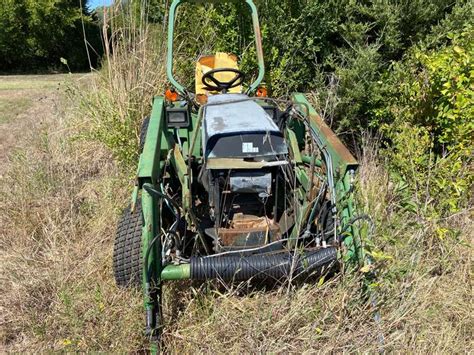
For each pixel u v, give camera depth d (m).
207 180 3.10
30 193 4.43
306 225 3.21
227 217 3.05
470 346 2.85
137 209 3.24
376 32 5.30
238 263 2.83
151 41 5.81
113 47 5.52
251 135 3.00
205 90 4.40
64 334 2.96
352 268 2.87
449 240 3.55
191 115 4.04
